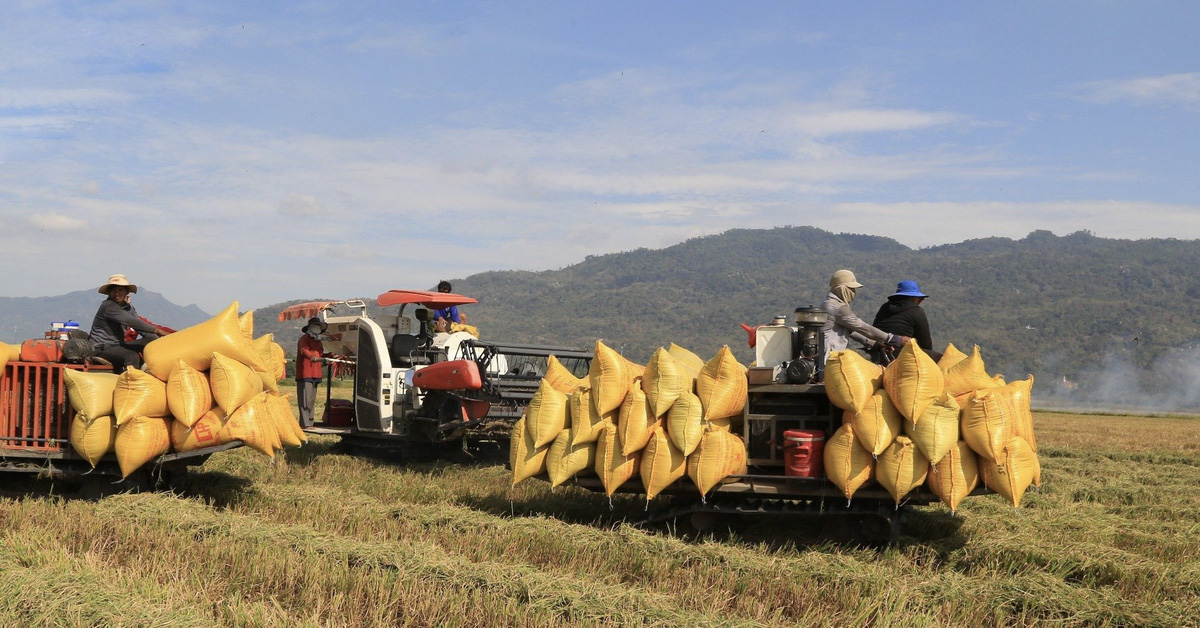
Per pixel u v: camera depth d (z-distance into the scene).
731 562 7.22
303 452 13.56
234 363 9.11
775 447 8.27
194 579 6.48
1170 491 11.96
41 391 9.43
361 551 7.13
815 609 6.32
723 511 8.16
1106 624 6.13
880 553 7.92
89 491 9.45
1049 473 13.15
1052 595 6.50
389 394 12.75
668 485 8.20
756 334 9.16
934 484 7.56
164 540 7.47
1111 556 7.48
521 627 5.83
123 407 8.80
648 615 5.99
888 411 7.65
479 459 13.05
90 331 10.33
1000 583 6.78
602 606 6.11
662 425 8.26
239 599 5.97
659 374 8.07
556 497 9.88
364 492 10.35
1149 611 6.22
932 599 6.54
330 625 5.70
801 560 7.36
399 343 13.19
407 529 8.27
